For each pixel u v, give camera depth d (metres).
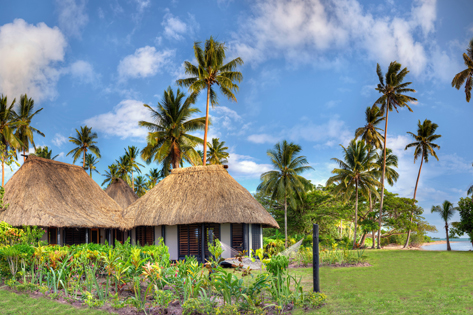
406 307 8.34
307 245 35.41
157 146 33.28
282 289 8.20
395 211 46.66
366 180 42.28
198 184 22.72
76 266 9.20
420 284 11.77
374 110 47.69
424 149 47.16
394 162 50.94
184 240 21.39
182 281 8.23
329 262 18.44
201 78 32.56
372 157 43.88
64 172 23.67
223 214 20.31
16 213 18.48
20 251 9.59
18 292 8.76
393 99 45.91
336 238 48.06
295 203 39.09
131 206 23.45
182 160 36.38
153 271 8.21
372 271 15.40
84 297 8.25
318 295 8.43
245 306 7.41
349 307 8.31
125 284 9.22
